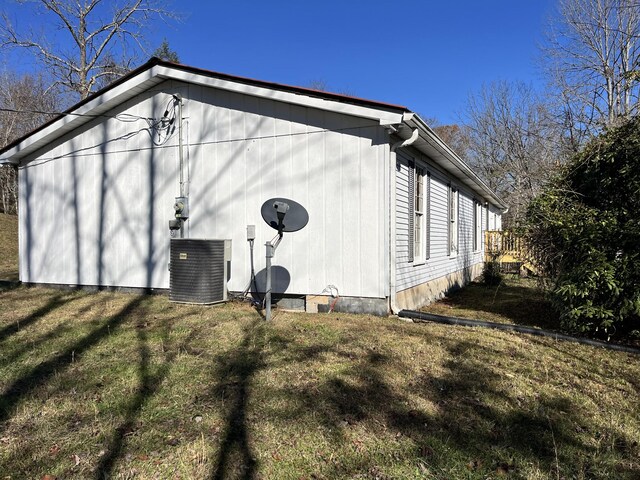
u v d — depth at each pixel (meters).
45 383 3.93
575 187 6.65
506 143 25.66
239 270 7.57
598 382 4.22
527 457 2.87
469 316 7.52
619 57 15.44
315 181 6.93
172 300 7.31
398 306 6.96
